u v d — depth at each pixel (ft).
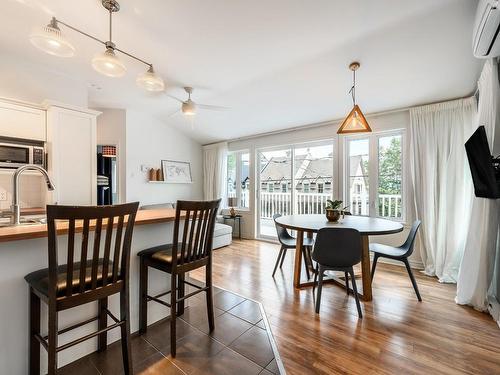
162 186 17.79
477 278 7.57
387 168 12.76
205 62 9.34
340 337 6.23
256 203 18.03
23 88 9.52
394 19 6.79
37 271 4.74
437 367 5.21
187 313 7.39
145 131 16.56
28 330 4.72
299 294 8.75
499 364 5.30
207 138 19.66
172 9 6.61
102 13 6.82
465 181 10.11
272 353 5.63
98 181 11.45
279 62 9.26
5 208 9.29
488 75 7.58
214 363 5.32
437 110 10.77
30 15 6.98
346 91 10.96
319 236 7.14
